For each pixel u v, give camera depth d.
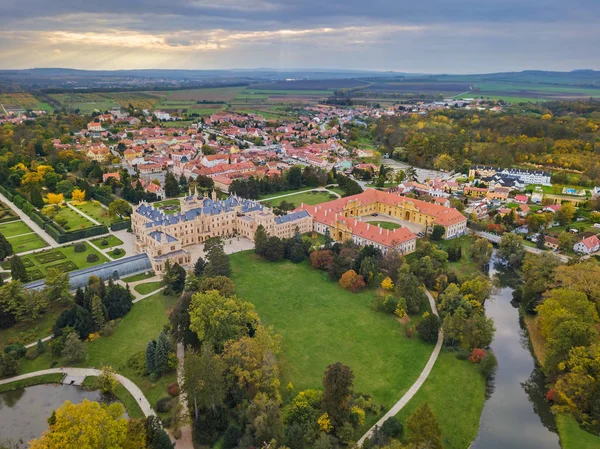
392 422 150.50
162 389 169.25
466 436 155.25
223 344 177.38
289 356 190.12
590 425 156.88
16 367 176.75
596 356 166.00
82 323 196.88
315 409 154.50
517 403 173.50
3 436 148.88
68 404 125.44
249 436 141.00
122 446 124.69
